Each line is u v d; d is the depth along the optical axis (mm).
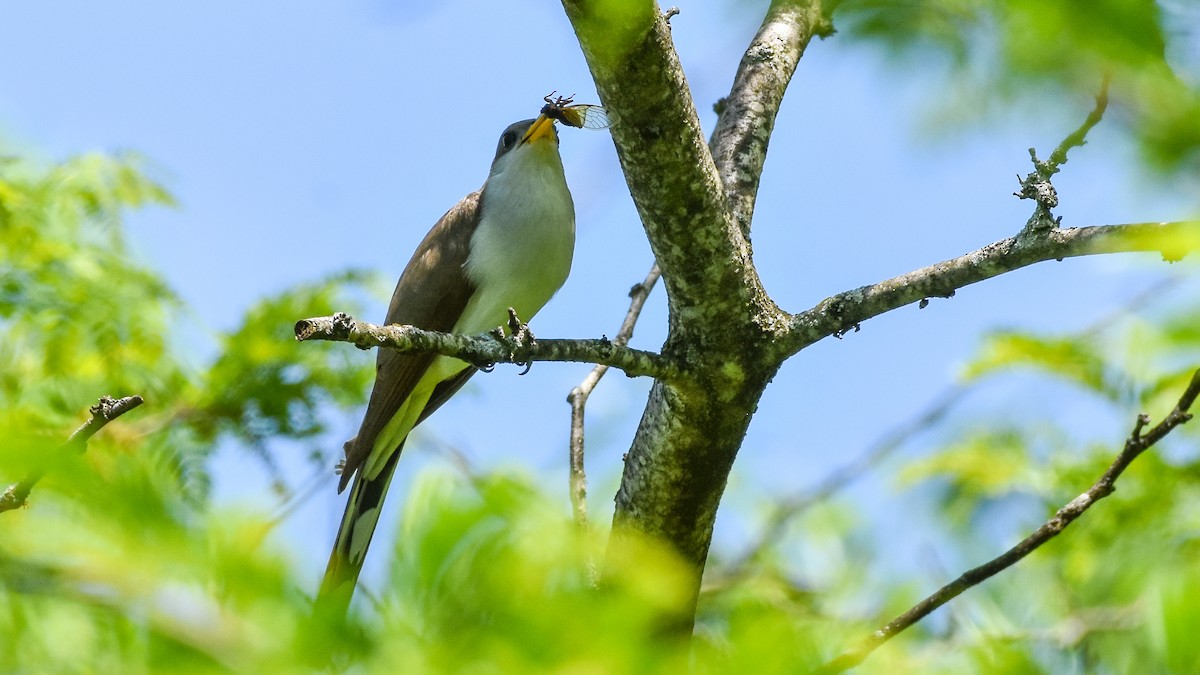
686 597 3697
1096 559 8336
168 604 3170
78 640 3414
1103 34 3236
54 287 9844
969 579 6473
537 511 3512
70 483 3203
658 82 6484
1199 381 6492
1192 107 3271
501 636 3217
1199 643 3830
